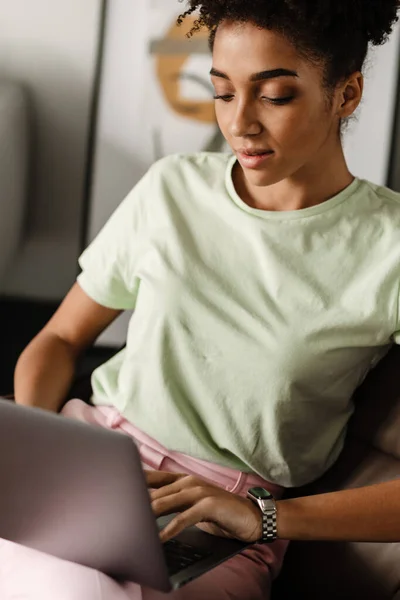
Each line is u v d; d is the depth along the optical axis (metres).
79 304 1.78
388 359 1.62
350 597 1.54
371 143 2.93
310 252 1.56
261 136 1.46
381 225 1.57
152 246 1.64
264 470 1.56
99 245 1.75
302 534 1.42
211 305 1.57
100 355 3.16
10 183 3.01
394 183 2.95
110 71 3.07
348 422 1.65
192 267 1.60
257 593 1.47
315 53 1.43
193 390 1.57
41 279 3.28
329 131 1.54
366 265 1.56
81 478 1.14
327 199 1.59
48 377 1.73
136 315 1.65
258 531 1.40
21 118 3.06
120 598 1.25
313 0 1.39
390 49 2.87
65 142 3.16
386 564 1.51
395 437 1.57
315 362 1.52
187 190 1.67
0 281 3.12
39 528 1.23
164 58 3.01
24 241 3.25
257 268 1.58
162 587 1.22
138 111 3.07
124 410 1.63
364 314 1.52
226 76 1.45
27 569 1.30
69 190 3.20
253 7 1.39
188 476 1.44
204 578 1.43
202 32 2.97
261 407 1.53
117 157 3.12
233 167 1.66
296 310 1.54
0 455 1.18
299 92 1.44
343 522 1.43
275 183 1.56
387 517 1.43
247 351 1.53
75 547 1.23
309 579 1.59
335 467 1.63
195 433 1.57
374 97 2.90
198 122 3.03
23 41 3.11
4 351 3.16
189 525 1.36
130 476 1.11
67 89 3.11
